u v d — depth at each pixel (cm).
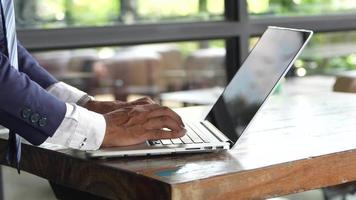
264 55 180
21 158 172
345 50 407
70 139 152
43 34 285
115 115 160
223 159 150
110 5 320
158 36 316
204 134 172
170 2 333
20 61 194
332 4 386
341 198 271
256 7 353
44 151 163
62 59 398
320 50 402
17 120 149
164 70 438
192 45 369
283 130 185
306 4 374
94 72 420
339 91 296
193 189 130
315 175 150
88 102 191
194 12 337
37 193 264
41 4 302
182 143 159
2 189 275
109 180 144
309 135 177
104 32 300
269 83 169
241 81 185
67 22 307
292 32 174
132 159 151
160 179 131
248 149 160
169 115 162
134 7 326
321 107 229
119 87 434
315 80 401
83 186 152
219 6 342
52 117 150
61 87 195
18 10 293
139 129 158
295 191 147
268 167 142
